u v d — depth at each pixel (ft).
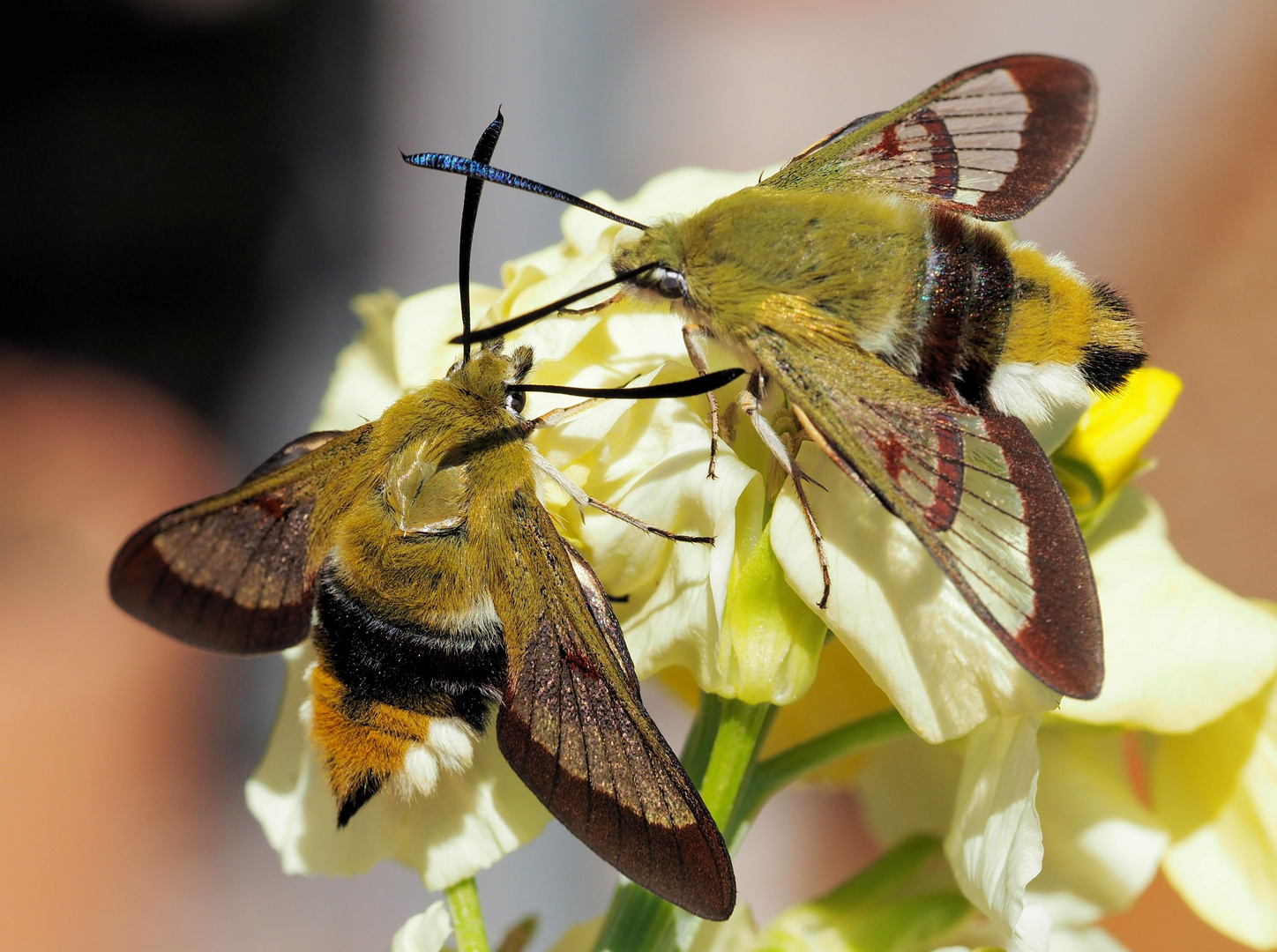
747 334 0.64
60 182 2.32
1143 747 0.70
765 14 1.97
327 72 2.17
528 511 0.64
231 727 1.73
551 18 1.61
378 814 0.67
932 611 0.64
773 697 0.65
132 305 2.26
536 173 1.58
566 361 0.67
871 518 0.64
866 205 0.64
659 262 0.64
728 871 0.63
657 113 1.83
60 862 1.55
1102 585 0.68
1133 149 1.82
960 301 0.64
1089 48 1.90
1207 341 1.63
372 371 0.73
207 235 2.26
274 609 0.66
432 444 0.64
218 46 2.29
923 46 1.92
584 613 0.64
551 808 0.64
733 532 0.65
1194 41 1.89
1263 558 1.47
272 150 2.21
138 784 1.66
